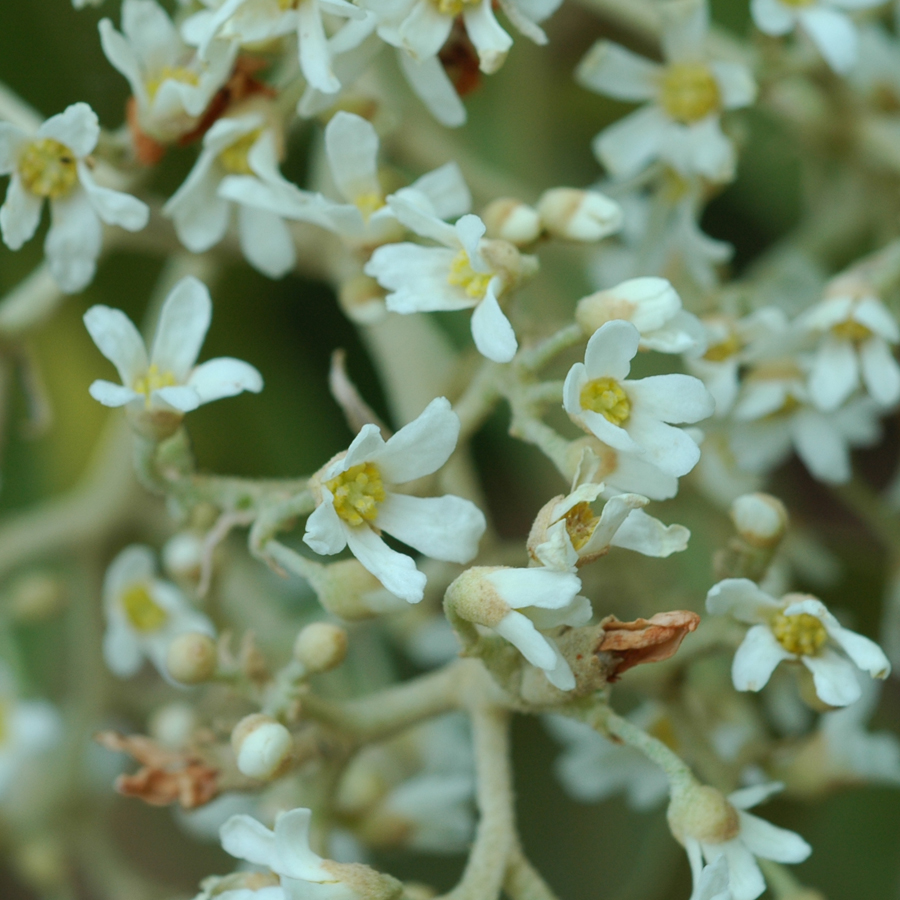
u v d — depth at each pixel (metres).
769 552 0.29
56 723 0.35
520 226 0.29
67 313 0.37
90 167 0.29
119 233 0.32
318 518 0.27
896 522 0.33
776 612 0.28
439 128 0.34
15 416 0.37
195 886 0.37
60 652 0.36
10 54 0.36
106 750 0.35
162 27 0.29
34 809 0.34
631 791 0.33
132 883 0.35
